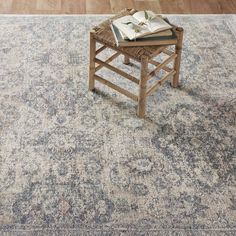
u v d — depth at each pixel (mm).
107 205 1629
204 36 2594
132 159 1818
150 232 1541
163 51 2072
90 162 1799
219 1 2980
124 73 1992
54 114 2023
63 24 2648
